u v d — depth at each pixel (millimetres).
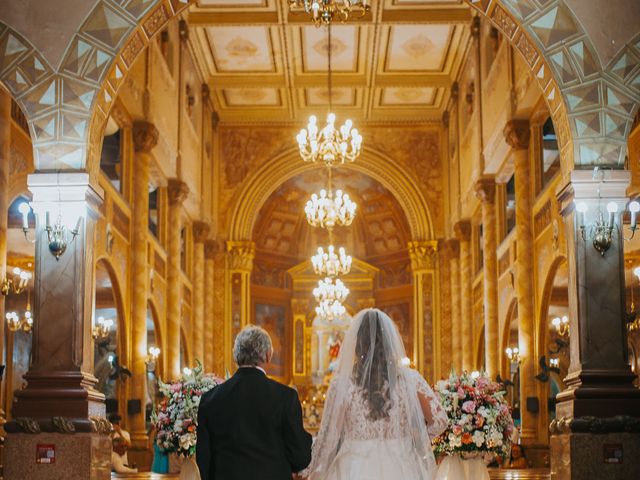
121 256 19000
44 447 10422
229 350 29953
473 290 27234
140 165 19750
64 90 11469
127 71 12039
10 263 21062
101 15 11445
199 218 27875
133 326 19516
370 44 25000
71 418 10531
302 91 28625
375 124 30703
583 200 11234
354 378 5859
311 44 25203
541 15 11406
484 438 8820
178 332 23625
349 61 26375
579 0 11281
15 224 18000
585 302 11062
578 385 10867
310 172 33125
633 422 10523
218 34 24781
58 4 11430
